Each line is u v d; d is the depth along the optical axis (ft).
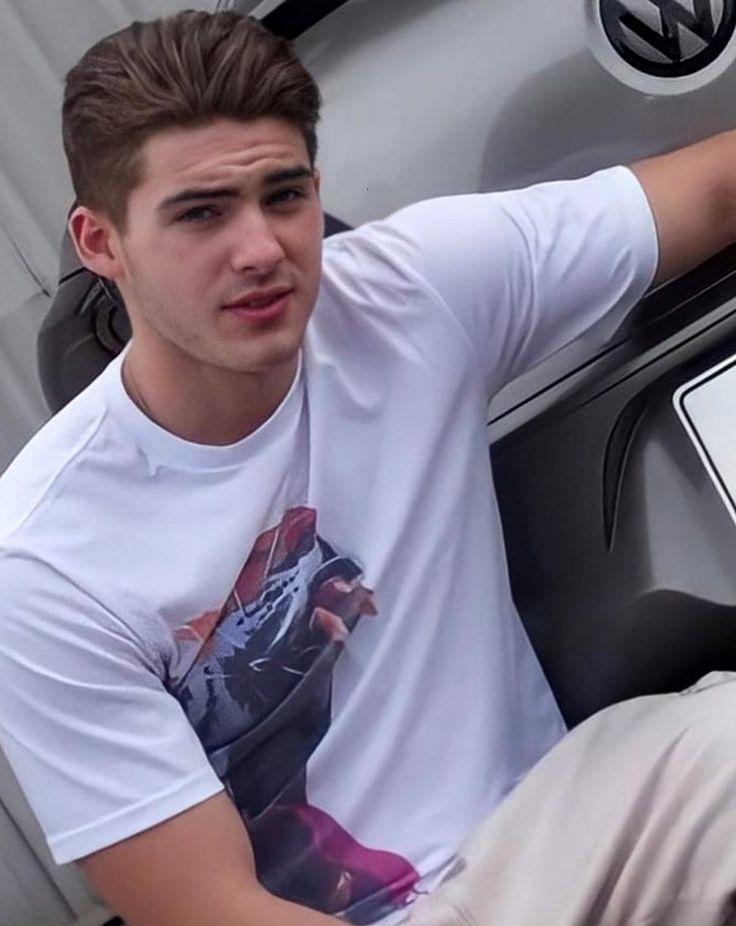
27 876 17.02
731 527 8.52
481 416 8.68
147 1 15.12
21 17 14.97
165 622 8.17
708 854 7.79
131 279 7.77
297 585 8.37
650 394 8.69
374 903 8.70
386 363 8.46
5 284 15.48
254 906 7.98
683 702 8.41
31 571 8.00
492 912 8.27
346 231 9.16
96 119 7.45
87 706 8.13
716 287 8.68
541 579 9.12
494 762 8.73
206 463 8.10
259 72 7.34
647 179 8.57
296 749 8.60
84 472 8.09
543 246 8.54
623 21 8.48
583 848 8.12
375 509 8.43
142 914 8.27
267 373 7.92
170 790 8.13
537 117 8.75
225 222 7.46
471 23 8.84
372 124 9.11
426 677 8.57
